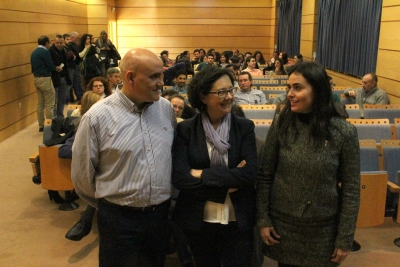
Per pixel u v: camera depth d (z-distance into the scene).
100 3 12.46
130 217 1.74
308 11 10.52
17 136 6.34
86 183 1.78
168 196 1.79
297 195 1.61
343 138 1.56
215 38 14.64
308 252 1.65
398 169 3.16
